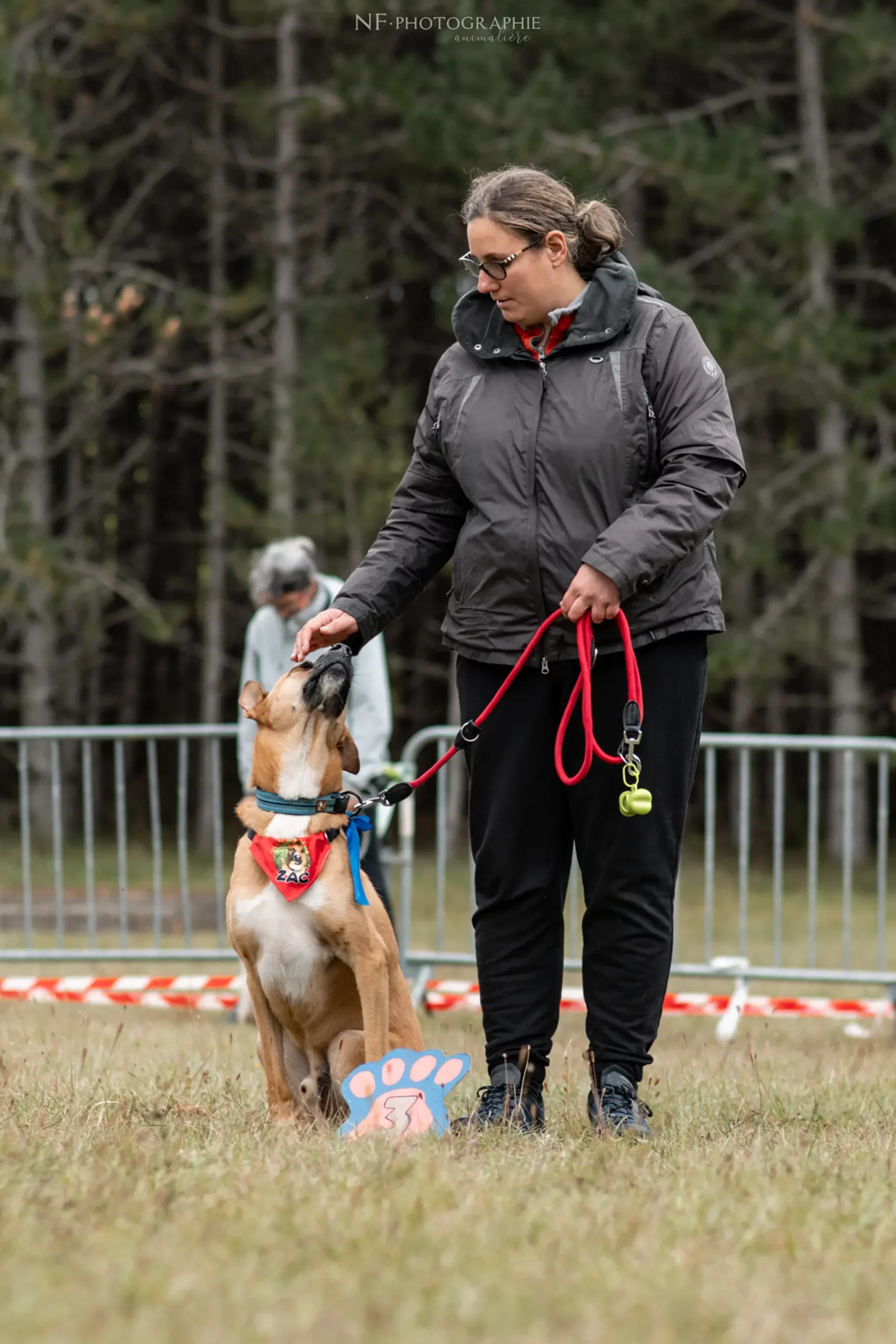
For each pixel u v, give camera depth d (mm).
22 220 24797
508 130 22609
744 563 23797
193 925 17078
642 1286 3535
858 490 23500
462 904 19625
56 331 24906
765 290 23719
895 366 23562
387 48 26312
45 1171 4527
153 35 26219
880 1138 5586
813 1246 3949
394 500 6277
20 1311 3184
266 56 28812
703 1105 6457
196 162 27938
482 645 5785
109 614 32094
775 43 25750
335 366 23719
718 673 23672
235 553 24531
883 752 11000
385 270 28672
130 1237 3799
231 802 33844
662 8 23484
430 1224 3959
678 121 24703
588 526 5578
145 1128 5266
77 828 30781
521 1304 3361
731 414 5672
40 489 26109
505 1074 5832
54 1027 9125
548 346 5707
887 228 28562
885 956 16516
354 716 9273
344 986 6277
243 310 25594
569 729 5793
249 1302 3322
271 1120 5816
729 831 31094
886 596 30234
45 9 24234
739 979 10938
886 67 23891
